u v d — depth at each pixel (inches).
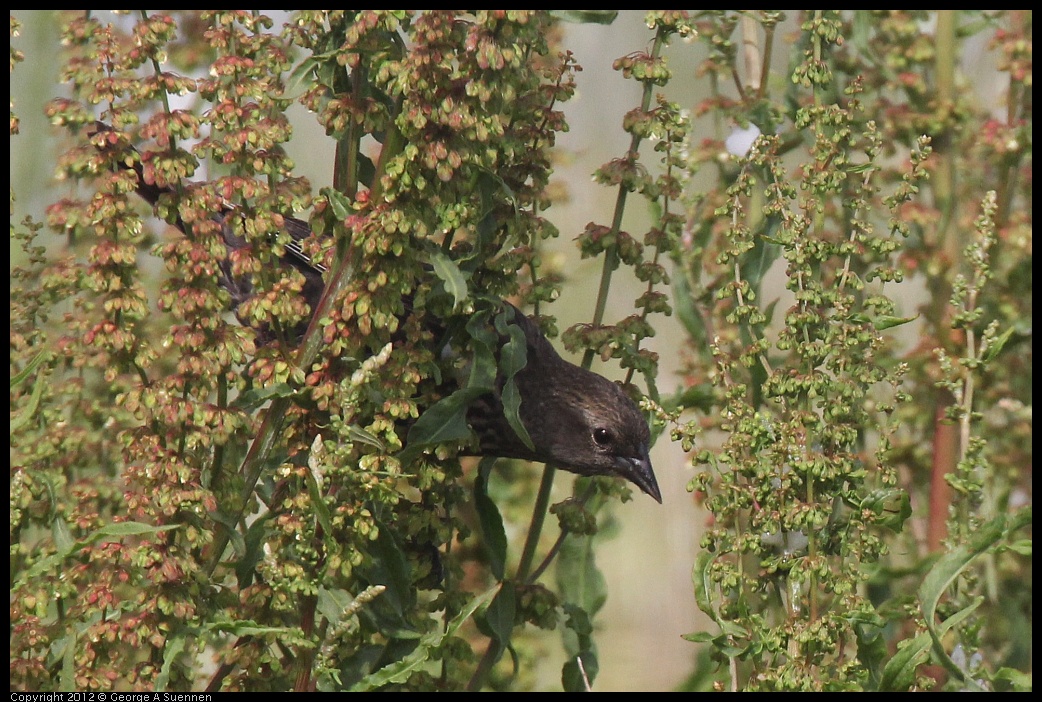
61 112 213.6
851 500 236.7
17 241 274.4
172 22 217.2
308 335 231.0
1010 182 327.3
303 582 218.2
